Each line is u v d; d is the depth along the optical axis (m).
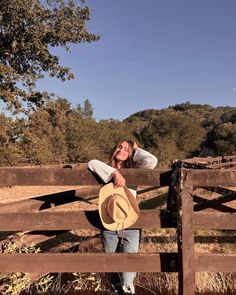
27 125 20.95
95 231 7.25
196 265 4.07
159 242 6.54
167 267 4.13
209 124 93.94
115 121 61.16
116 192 4.09
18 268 4.12
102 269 4.12
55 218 4.15
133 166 4.48
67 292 4.98
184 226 3.97
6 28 21.34
